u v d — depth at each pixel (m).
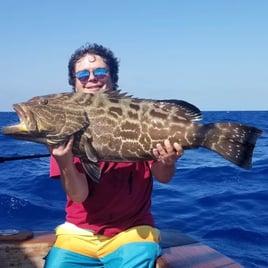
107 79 1.47
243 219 2.88
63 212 3.03
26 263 1.68
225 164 5.51
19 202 3.23
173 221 2.86
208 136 1.25
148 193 1.46
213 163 5.68
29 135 1.21
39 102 1.23
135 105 1.28
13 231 1.78
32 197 3.44
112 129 1.26
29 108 1.20
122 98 1.29
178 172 4.87
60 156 1.24
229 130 1.25
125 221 1.41
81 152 1.27
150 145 1.27
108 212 1.41
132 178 1.43
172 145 1.26
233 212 3.06
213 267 1.48
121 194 1.41
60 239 1.46
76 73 1.47
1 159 1.50
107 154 1.28
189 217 2.95
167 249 1.65
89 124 1.25
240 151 1.23
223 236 2.58
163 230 1.90
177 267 1.47
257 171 4.89
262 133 1.21
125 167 1.42
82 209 1.43
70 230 1.44
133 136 1.27
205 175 4.68
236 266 1.49
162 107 1.28
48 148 1.26
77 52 1.47
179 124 1.25
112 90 1.33
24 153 6.98
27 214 2.98
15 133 1.20
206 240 2.52
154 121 1.26
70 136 1.23
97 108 1.27
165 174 1.42
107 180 1.41
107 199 1.41
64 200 3.38
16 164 5.51
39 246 1.68
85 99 1.27
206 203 3.33
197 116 1.27
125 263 1.36
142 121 1.26
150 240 1.40
